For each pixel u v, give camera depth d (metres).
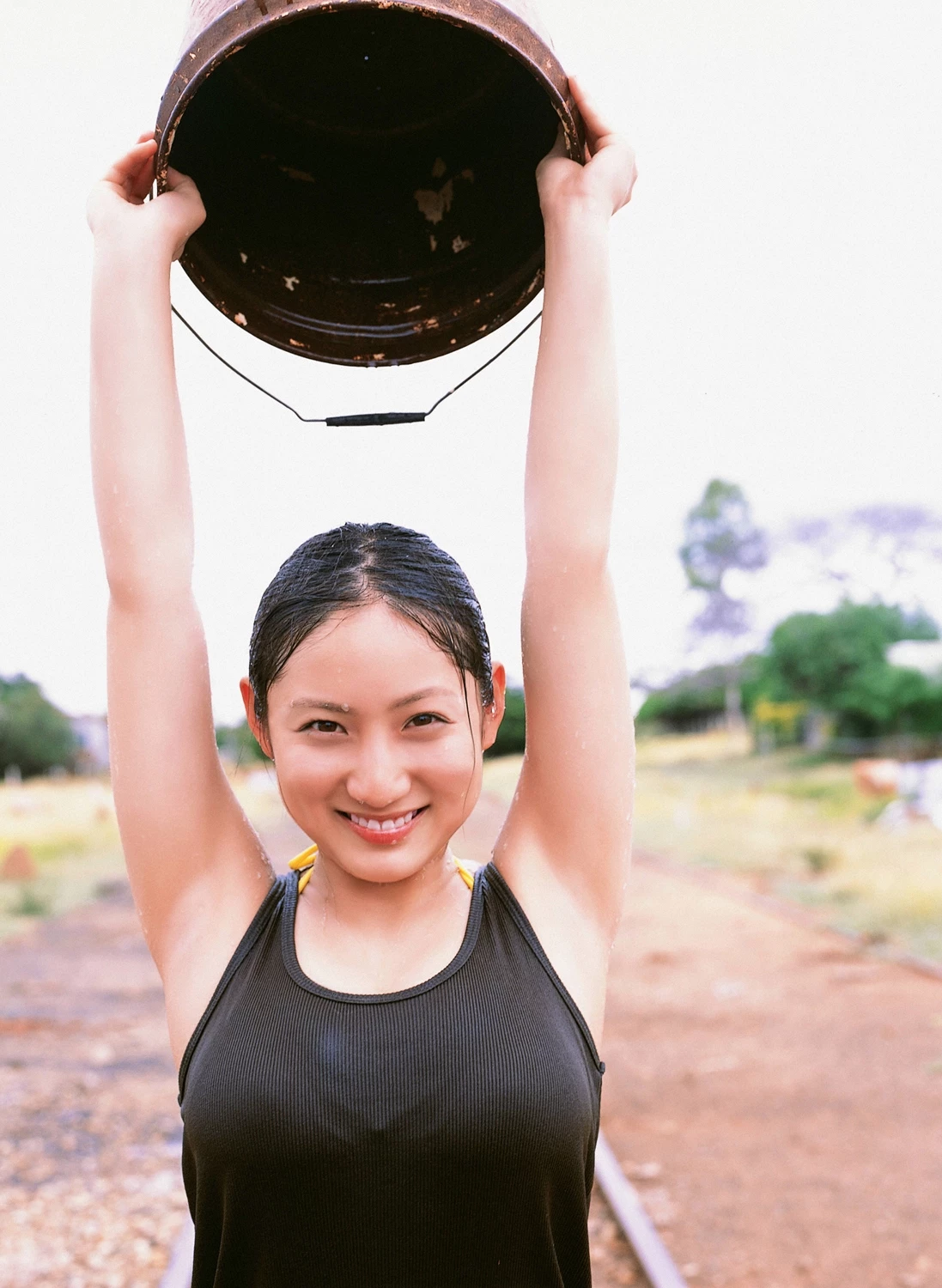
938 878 12.59
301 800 1.39
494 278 1.66
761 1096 6.30
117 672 1.53
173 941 1.52
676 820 21.88
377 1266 1.32
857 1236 4.54
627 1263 4.27
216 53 1.32
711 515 45.53
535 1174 1.32
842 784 23.55
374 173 1.68
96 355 1.52
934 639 34.22
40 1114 6.20
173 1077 6.92
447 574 1.41
